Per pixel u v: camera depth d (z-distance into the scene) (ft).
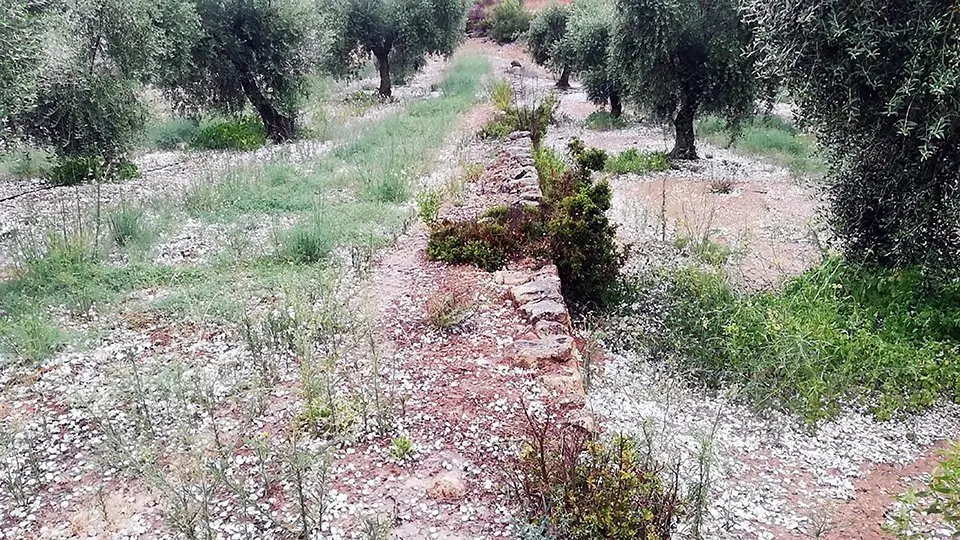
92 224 19.98
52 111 29.37
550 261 16.46
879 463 11.34
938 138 14.17
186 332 13.55
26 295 14.98
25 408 10.85
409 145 33.35
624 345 14.87
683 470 10.16
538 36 79.30
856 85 15.10
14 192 27.55
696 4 34.04
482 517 8.34
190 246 19.24
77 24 30.40
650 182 33.47
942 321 14.62
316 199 23.82
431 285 15.93
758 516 9.67
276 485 8.84
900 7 14.02
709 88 35.65
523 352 12.13
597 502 7.70
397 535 7.96
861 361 13.48
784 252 22.26
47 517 8.46
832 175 18.75
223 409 10.73
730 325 13.88
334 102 57.98
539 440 8.71
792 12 15.26
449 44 67.36
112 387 11.35
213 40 40.11
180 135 42.01
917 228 16.15
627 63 37.11
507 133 36.04
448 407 10.70
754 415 12.48
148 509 8.60
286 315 13.34
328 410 10.27
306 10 44.45
